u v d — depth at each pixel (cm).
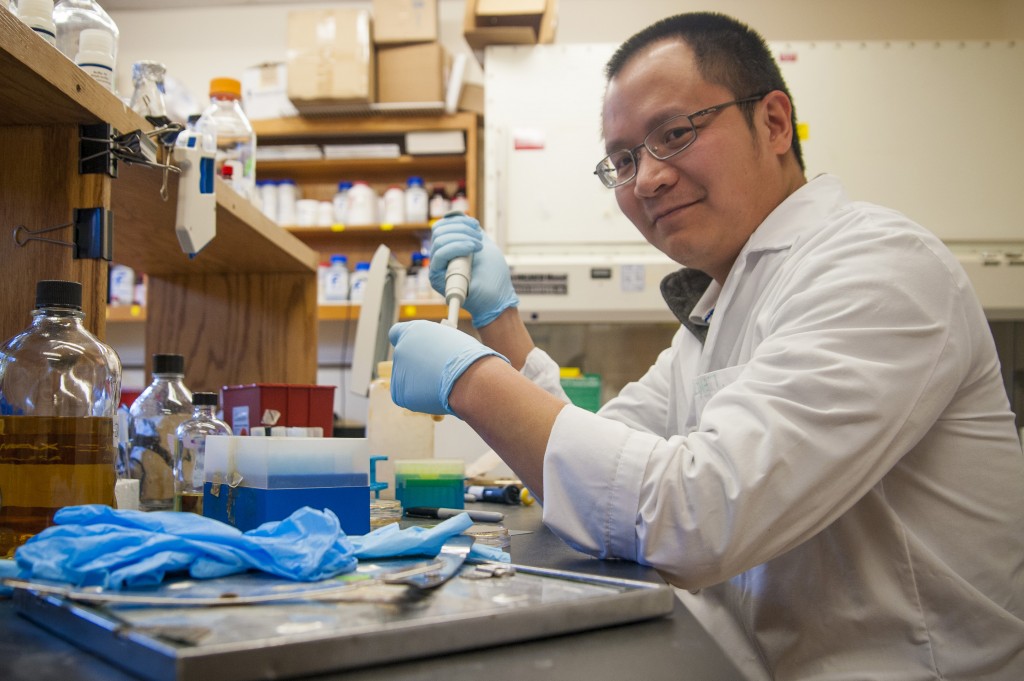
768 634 109
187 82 421
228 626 50
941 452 105
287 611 54
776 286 110
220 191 142
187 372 208
